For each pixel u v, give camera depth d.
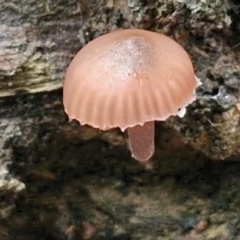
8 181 0.05
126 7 0.05
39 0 0.05
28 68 0.05
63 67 0.05
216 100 0.05
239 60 0.05
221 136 0.05
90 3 0.05
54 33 0.05
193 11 0.05
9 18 0.05
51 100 0.05
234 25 0.05
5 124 0.05
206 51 0.05
